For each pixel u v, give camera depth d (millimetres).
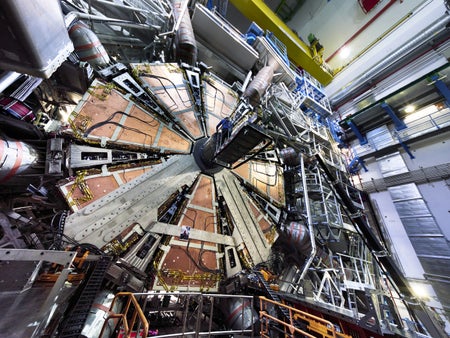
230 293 7699
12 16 1951
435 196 13969
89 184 6312
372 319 5535
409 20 18312
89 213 6027
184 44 9969
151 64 9109
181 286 6961
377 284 10695
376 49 20406
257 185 10203
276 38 18938
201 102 10156
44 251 3330
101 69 8203
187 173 8297
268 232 9500
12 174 5055
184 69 10148
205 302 8484
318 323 6473
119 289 5973
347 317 5957
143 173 7453
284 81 16516
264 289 7414
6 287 3139
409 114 16719
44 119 6367
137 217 6727
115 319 5348
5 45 2314
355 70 21875
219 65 14461
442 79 14156
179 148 8586
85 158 6535
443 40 15906
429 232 13445
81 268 5621
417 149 15805
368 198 17766
